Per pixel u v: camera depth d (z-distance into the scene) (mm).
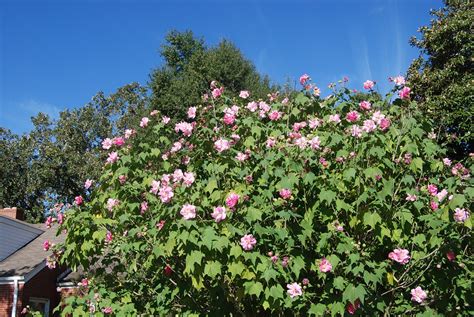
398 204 4438
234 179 4473
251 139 4789
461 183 4418
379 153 4195
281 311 4348
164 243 4203
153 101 24703
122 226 4777
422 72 15508
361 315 4258
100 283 5367
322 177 4250
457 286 4285
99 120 29891
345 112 5102
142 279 5250
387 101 5012
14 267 14086
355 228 4352
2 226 15062
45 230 17688
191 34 29062
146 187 4871
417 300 4125
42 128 30688
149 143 5129
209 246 3762
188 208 3865
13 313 13195
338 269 4125
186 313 4578
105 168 5148
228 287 4457
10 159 30297
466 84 13875
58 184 29500
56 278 15141
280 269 3969
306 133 5262
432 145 4695
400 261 4051
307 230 4203
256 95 22453
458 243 4105
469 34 14945
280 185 4254
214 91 5418
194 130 5117
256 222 3988
